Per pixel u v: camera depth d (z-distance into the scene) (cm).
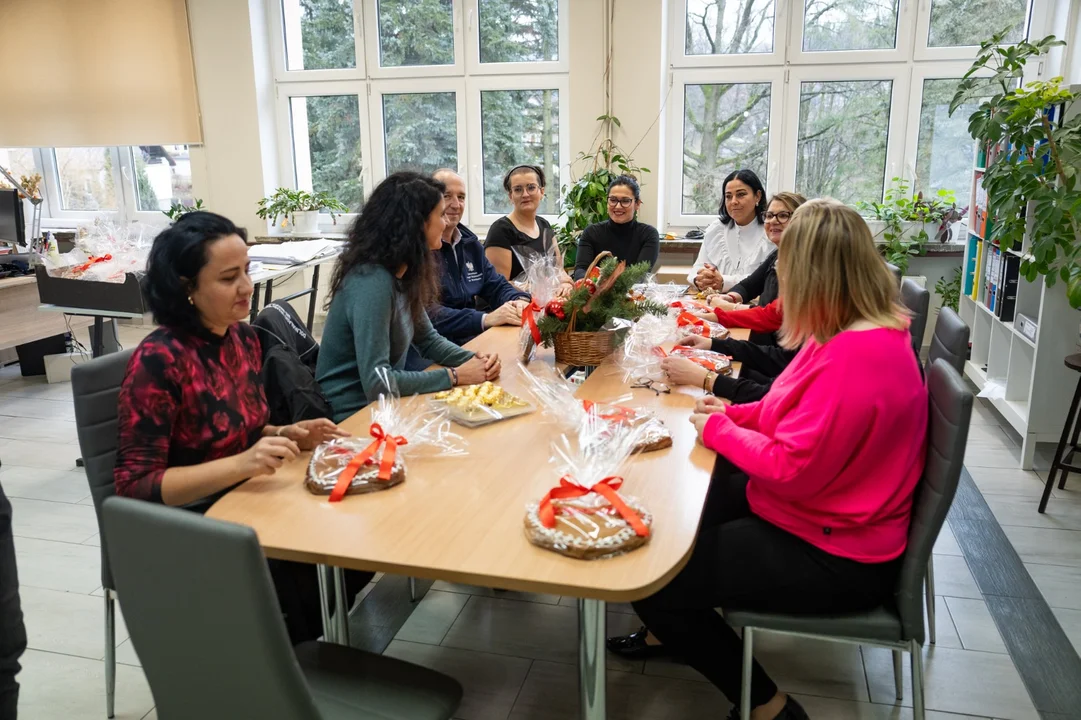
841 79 487
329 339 215
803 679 209
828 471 152
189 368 163
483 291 337
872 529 158
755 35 493
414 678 143
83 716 199
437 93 538
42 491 328
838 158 501
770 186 509
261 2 540
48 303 336
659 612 170
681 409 199
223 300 162
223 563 105
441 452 173
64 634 232
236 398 174
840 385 149
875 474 157
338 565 131
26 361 491
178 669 118
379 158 556
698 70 500
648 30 476
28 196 459
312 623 186
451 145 547
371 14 532
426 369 244
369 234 211
